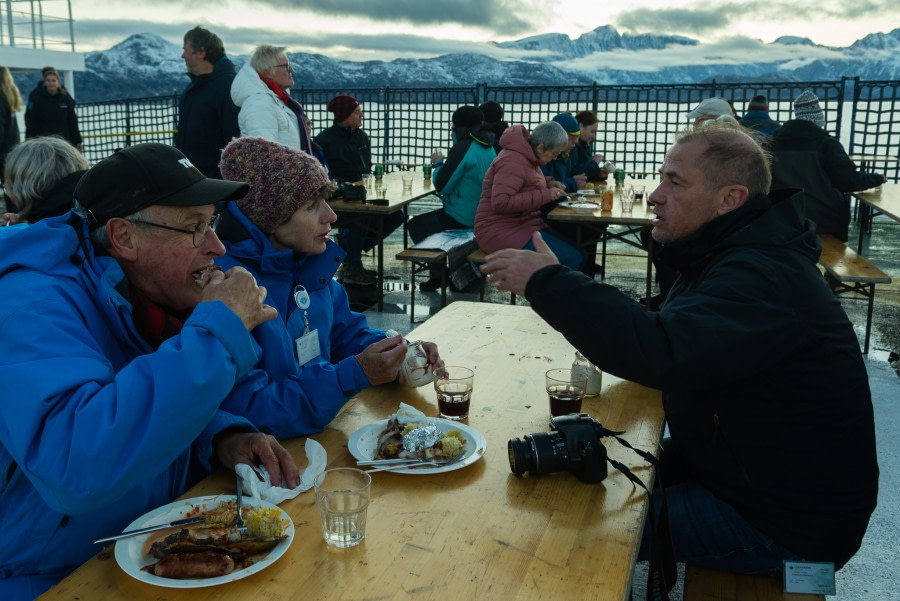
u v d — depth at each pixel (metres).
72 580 1.23
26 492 1.40
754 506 1.83
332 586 1.22
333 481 1.44
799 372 1.72
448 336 2.67
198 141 5.75
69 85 16.53
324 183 2.06
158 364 1.25
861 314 5.99
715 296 1.67
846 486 1.77
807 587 1.83
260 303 1.40
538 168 6.12
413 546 1.34
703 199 1.86
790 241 1.78
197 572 1.22
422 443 1.68
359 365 1.88
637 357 1.58
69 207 2.12
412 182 7.94
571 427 1.62
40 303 1.33
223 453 1.65
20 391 1.22
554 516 1.46
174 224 1.48
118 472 1.20
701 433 1.89
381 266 6.12
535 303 1.66
